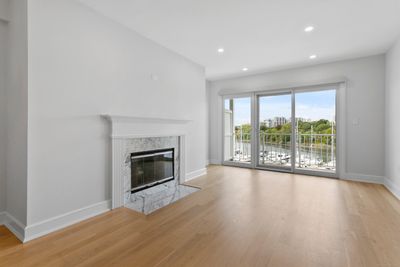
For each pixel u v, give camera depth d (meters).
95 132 2.46
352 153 4.06
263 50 3.67
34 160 1.93
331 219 2.30
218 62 4.30
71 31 2.21
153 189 3.32
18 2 2.00
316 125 4.53
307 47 3.52
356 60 4.00
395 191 3.16
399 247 1.76
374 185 3.69
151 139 3.29
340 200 2.91
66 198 2.18
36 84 1.94
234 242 1.85
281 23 2.73
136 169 3.10
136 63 2.99
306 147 4.66
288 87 4.73
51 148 2.06
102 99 2.53
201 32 3.00
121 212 2.54
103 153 2.55
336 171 4.26
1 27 2.18
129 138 2.86
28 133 1.89
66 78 2.17
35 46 1.93
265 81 5.07
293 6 2.35
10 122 2.14
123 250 1.74
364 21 2.66
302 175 4.50
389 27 2.81
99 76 2.50
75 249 1.75
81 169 2.32
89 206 2.39
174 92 3.75
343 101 4.12
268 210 2.57
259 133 5.31
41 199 1.99
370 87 3.88
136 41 2.99
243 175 4.52
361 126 3.97
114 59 2.68
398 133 3.09
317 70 4.40
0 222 2.18
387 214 2.44
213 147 5.97
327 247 1.77
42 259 1.62
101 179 2.53
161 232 2.04
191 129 4.23
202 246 1.79
